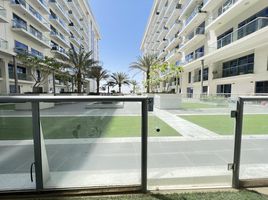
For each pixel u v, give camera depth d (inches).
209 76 949.2
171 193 95.0
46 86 1267.2
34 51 1133.7
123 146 146.0
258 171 115.0
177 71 631.8
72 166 117.1
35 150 92.1
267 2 578.6
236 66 765.3
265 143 144.6
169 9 1578.5
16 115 118.1
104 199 89.4
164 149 158.7
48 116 106.0
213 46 816.9
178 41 1411.2
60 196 92.7
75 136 130.5
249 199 88.9
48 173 103.5
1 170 106.7
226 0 757.3
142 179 96.8
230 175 110.6
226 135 151.4
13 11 918.4
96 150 139.2
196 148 160.7
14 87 955.3
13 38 913.5
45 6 1212.5
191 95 900.0
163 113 383.9
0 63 879.7
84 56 989.8
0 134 134.3
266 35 522.9
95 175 108.7
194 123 280.7
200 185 105.9
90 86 2401.6
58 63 817.5
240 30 602.9
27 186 96.4
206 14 937.5
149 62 918.4
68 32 1704.0
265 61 607.8
